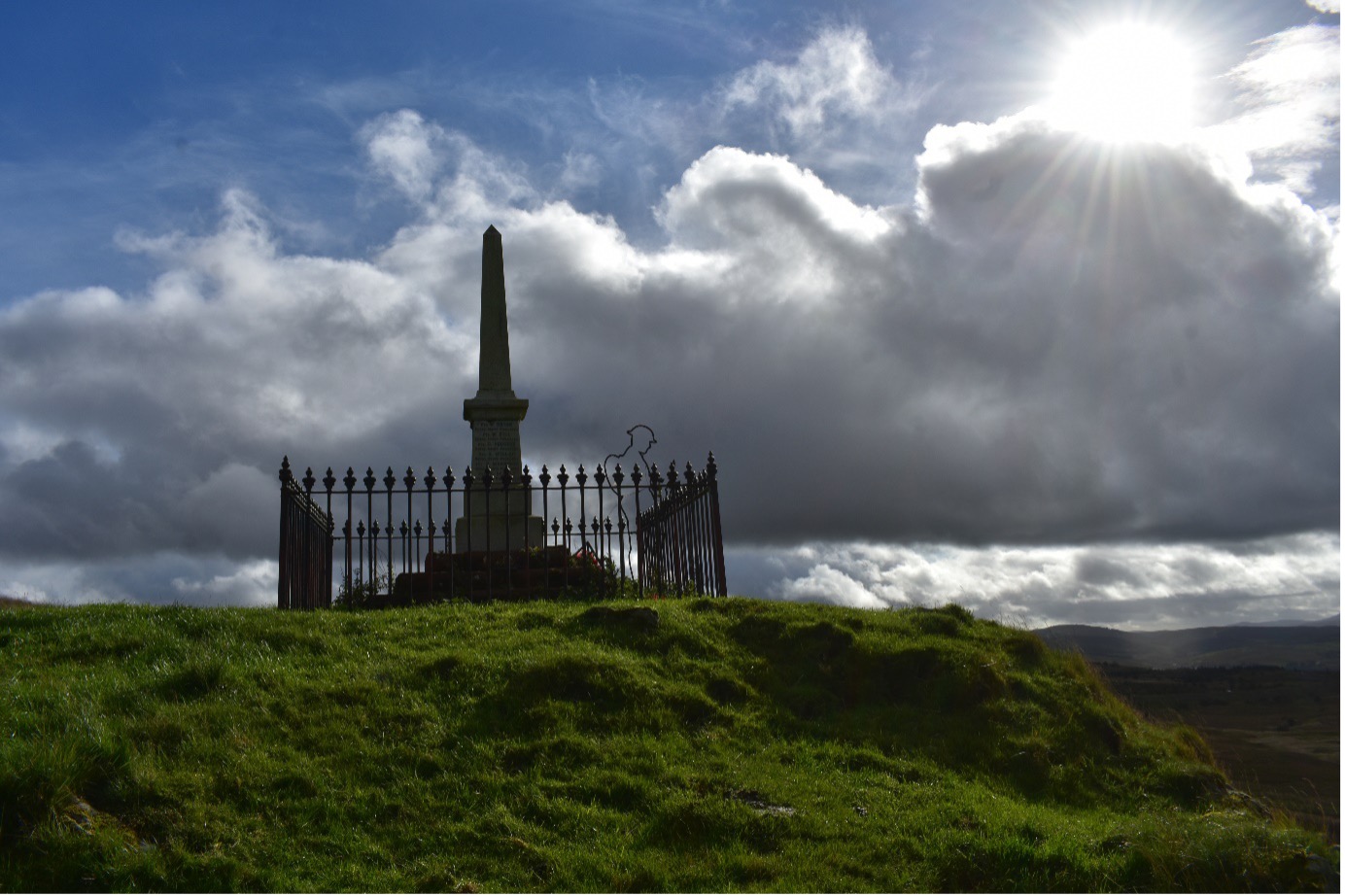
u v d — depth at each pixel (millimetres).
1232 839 6645
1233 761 9477
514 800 6848
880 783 7844
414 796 6789
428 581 13453
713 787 7266
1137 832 6953
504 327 17328
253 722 7375
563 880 6008
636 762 7457
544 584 13625
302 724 7496
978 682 9430
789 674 9508
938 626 10586
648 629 9938
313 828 6340
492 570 13734
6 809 5734
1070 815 7945
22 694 7266
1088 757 8906
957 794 7820
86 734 6551
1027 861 6703
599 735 7852
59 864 5531
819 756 8203
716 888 6020
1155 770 8867
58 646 8750
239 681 7930
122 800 6164
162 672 8031
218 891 5625
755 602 11180
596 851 6355
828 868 6402
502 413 16875
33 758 6008
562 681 8438
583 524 13703
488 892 5828
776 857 6488
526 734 7742
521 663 8703
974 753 8672
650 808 6918
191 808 6223
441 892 5812
